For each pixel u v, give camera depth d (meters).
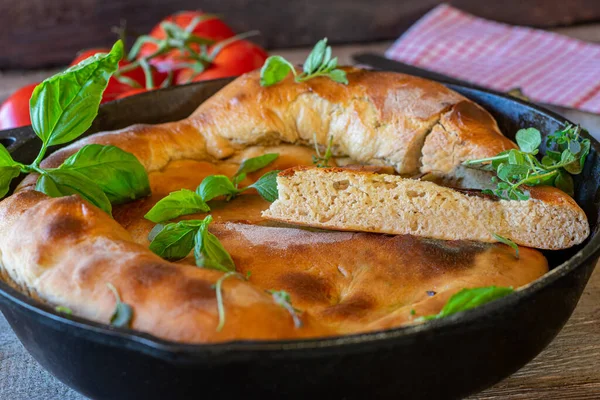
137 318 0.38
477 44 0.82
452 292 0.42
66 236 0.41
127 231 0.46
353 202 0.46
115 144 0.50
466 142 0.50
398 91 0.52
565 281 0.40
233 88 0.54
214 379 0.37
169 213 0.46
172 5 0.86
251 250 0.45
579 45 0.80
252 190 0.50
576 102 0.70
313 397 0.38
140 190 0.48
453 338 0.38
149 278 0.39
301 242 0.45
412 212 0.46
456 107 0.51
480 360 0.39
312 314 0.42
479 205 0.45
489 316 0.38
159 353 0.36
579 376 0.45
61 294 0.40
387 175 0.46
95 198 0.46
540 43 0.82
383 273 0.44
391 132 0.52
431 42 0.82
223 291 0.38
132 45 0.87
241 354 0.36
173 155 0.52
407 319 0.41
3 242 0.42
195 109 0.57
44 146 0.46
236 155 0.53
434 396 0.40
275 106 0.53
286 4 0.88
